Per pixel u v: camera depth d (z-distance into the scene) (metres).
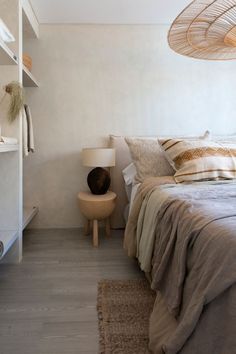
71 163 3.09
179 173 2.06
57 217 3.14
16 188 2.21
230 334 0.78
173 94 3.12
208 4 1.48
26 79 2.69
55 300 1.65
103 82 3.06
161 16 2.86
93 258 2.28
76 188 3.12
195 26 1.66
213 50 1.92
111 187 3.03
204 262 0.98
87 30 3.00
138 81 3.08
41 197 3.11
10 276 1.95
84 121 3.07
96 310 1.54
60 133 3.06
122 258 2.28
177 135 3.11
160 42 3.06
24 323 1.43
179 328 0.97
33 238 2.77
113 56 3.04
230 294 0.80
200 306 0.89
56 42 2.99
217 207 1.25
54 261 2.21
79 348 1.25
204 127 3.18
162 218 1.49
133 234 2.01
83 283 1.85
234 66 3.17
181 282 1.11
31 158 3.07
